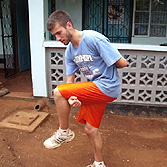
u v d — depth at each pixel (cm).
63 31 209
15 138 367
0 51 754
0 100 504
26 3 780
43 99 489
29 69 816
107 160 322
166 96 452
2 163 307
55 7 677
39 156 327
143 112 454
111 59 214
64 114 233
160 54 432
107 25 675
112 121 439
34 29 455
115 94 230
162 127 421
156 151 346
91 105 243
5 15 699
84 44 217
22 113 437
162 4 665
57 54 469
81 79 468
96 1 668
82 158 326
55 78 491
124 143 368
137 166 309
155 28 684
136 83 453
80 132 397
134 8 662
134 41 689
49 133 387
